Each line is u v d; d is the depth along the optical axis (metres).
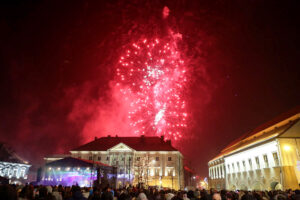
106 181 31.56
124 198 12.84
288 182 28.11
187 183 94.50
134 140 80.62
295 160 29.44
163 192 14.37
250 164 40.12
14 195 4.02
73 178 39.09
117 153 72.25
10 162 53.59
